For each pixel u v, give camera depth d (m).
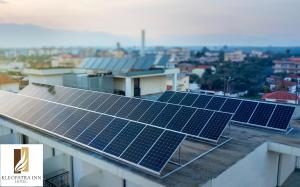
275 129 18.14
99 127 15.31
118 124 14.86
